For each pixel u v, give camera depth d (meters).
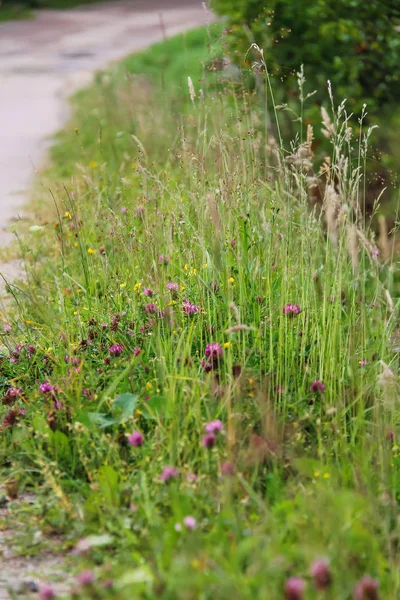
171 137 11.17
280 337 6.10
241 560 4.29
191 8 47.16
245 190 7.16
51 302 7.78
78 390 5.74
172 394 5.45
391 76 11.57
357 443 5.46
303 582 3.80
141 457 5.27
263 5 10.98
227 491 4.64
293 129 10.86
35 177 13.86
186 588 3.88
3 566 4.61
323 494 4.59
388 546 4.38
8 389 6.33
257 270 6.82
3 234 10.64
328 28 11.02
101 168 10.55
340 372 6.07
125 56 30.17
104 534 4.71
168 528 4.50
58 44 35.47
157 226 7.48
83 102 20.30
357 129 10.56
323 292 6.35
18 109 20.91
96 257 8.00
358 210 6.42
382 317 6.84
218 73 9.64
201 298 6.58
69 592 4.25
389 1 11.40
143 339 6.53
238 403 5.40
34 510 5.00
